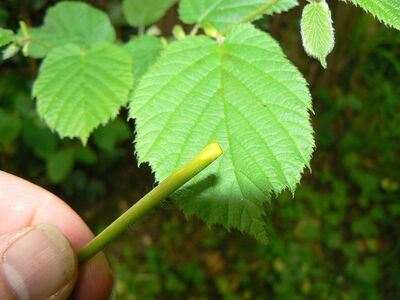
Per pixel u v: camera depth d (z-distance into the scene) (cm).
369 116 47
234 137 10
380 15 10
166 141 10
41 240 13
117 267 41
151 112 10
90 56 14
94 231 42
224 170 10
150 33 16
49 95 13
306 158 10
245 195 10
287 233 43
